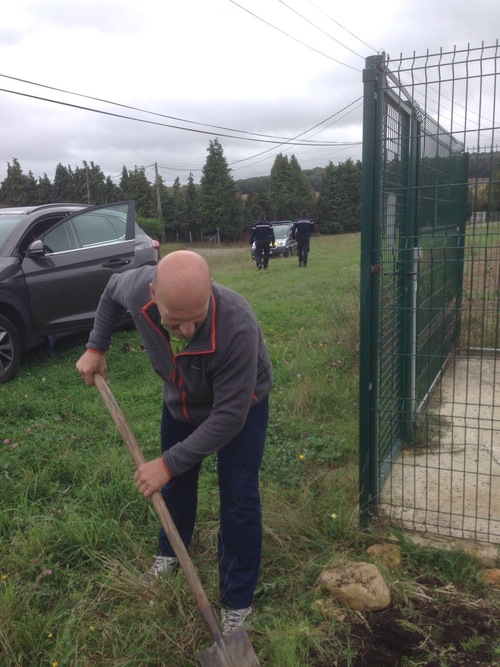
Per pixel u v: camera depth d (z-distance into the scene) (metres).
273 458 3.95
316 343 6.95
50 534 3.08
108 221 7.08
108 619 2.61
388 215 3.30
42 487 3.61
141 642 2.49
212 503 3.45
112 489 3.48
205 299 2.05
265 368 2.55
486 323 6.20
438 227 4.75
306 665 2.36
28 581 2.83
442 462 3.94
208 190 54.59
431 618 2.59
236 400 2.30
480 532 3.14
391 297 3.46
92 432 4.45
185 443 2.35
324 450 4.12
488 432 4.36
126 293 2.47
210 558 3.01
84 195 58.41
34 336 6.06
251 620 2.61
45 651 2.45
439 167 4.73
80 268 6.45
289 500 3.48
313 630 2.50
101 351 2.82
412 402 4.08
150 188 56.25
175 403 2.59
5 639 2.41
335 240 37.97
